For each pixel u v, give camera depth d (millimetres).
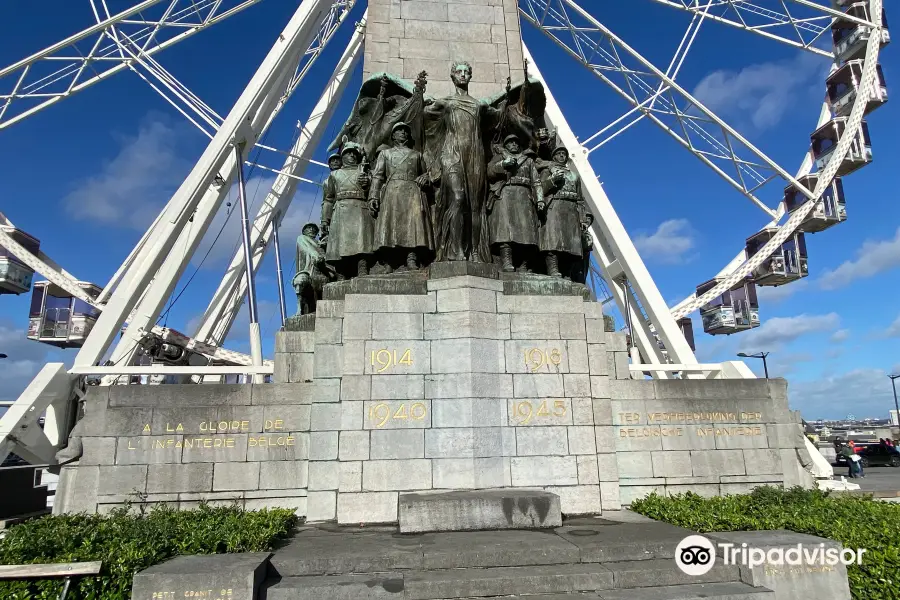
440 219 10648
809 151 33062
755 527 7441
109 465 9219
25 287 30359
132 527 7352
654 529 7844
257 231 30219
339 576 6445
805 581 6340
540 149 12281
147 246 20344
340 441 9172
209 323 29141
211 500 9227
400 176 10922
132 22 24125
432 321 9719
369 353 9523
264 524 7664
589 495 9438
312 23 23781
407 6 13125
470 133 10938
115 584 6105
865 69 28609
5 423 13000
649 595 6102
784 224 31578
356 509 8914
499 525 8000
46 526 7637
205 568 5949
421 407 9352
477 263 10070
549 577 6324
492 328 9789
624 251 24688
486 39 13211
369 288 9992
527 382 9734
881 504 8867
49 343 30672
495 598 6160
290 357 10008
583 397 9828
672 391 10656
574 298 10227
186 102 22094
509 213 11055
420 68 12758
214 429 9469
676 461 10391
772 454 10711
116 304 19375
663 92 29844
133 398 9469
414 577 6355
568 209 11547
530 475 9383
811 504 8633
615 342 10891
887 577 6105
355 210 11211
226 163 22969
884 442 34906
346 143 11875
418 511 7953
